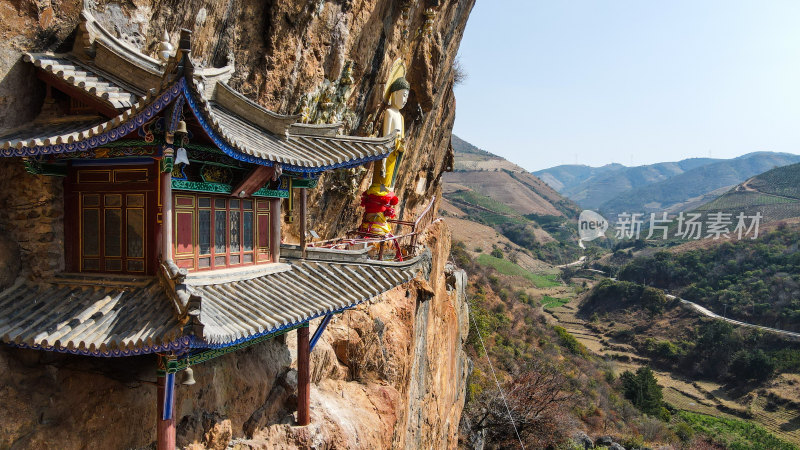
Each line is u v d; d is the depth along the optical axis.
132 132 7.80
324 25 13.72
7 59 8.05
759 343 88.25
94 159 8.43
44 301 7.99
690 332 97.88
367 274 11.09
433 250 23.69
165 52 9.38
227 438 9.97
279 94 13.20
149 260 8.20
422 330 20.52
